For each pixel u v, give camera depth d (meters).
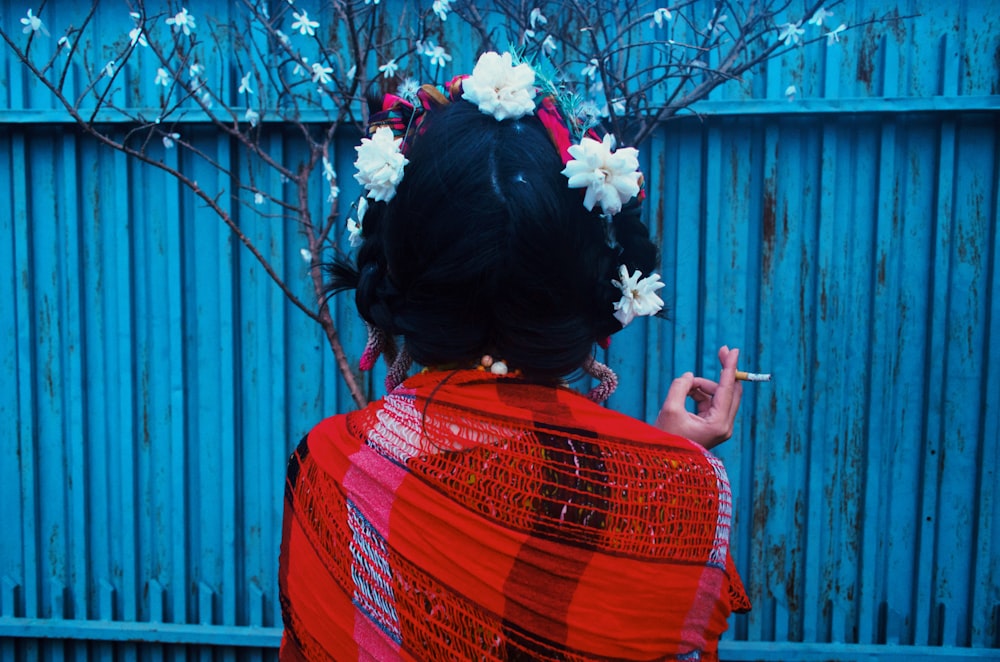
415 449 0.71
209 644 2.51
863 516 2.31
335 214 2.09
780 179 2.27
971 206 2.23
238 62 2.35
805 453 2.32
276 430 2.42
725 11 2.24
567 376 0.82
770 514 2.34
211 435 2.45
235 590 2.47
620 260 0.77
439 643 0.67
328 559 0.75
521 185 0.66
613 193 0.67
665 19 2.26
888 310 2.27
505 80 0.69
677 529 0.69
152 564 2.49
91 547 2.50
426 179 0.68
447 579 0.67
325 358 2.41
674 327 2.33
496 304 0.69
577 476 0.68
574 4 2.02
